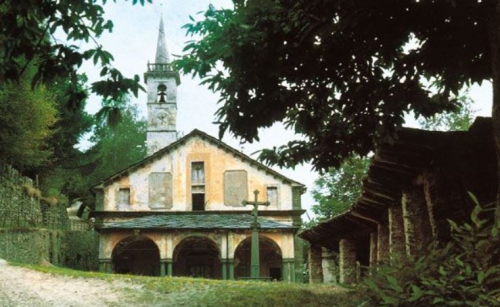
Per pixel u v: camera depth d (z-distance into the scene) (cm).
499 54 573
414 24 755
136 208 3788
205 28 805
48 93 3297
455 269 450
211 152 3884
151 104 4891
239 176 3847
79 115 4072
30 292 1387
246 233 3509
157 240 3478
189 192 3831
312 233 1806
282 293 1215
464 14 736
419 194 955
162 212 3772
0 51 718
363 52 800
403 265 486
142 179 3838
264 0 788
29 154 3000
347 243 1661
